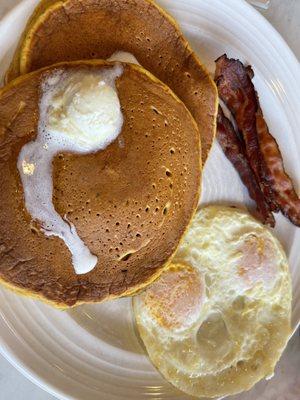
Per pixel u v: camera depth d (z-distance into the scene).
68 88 0.24
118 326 0.31
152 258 0.27
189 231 0.31
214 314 0.32
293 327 0.33
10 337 0.28
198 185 0.28
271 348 0.32
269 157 0.32
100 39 0.27
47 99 0.24
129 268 0.27
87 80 0.24
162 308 0.30
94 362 0.30
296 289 0.33
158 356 0.30
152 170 0.25
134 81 0.26
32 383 0.31
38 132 0.24
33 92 0.24
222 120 0.31
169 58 0.28
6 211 0.24
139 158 0.25
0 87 0.27
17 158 0.24
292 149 0.33
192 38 0.31
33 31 0.25
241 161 0.32
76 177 0.24
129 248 0.26
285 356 0.35
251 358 0.32
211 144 0.29
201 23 0.31
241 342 0.32
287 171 0.33
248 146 0.32
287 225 0.33
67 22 0.26
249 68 0.31
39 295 0.25
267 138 0.32
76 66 0.25
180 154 0.26
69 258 0.25
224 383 0.31
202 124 0.29
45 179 0.24
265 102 0.33
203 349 0.31
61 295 0.26
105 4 0.26
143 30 0.27
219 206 0.32
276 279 0.32
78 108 0.23
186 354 0.31
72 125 0.23
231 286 0.32
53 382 0.29
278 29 0.34
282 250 0.32
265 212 0.32
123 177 0.25
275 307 0.32
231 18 0.31
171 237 0.27
